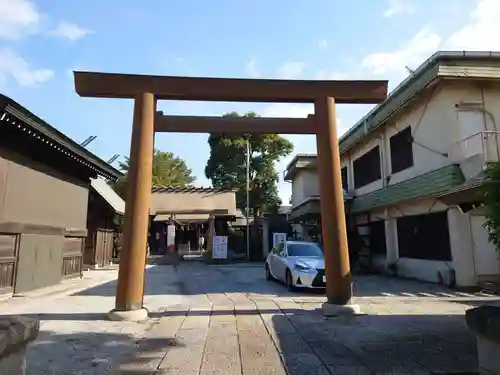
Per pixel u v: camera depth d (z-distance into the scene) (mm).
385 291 10828
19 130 10094
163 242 33469
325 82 8070
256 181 33875
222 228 29859
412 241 14000
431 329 6160
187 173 53031
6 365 2623
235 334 5926
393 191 13984
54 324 6598
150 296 10359
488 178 3691
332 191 7727
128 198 7250
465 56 11430
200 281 14383
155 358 4730
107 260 22375
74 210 14633
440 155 11922
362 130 16984
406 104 13164
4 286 10031
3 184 9914
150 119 7523
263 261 26750
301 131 8094
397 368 4355
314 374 4191
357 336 5770
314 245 13164
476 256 11008
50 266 12562
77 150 12750
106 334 5906
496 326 2971
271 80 7957
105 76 7539
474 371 4223
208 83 7793
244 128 7965
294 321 6828
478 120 11656
